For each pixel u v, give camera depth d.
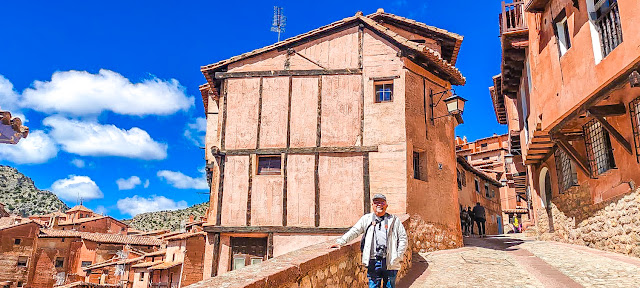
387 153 13.36
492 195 33.75
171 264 33.03
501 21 14.98
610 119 10.54
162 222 136.38
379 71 14.08
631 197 9.74
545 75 12.21
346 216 13.17
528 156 16.31
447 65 14.65
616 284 7.50
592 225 12.23
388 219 5.61
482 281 8.32
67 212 82.69
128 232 81.62
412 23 16.11
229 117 14.59
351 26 14.66
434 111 14.62
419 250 12.43
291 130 14.12
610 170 10.52
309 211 13.41
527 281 8.23
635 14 8.30
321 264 5.29
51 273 49.44
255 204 13.72
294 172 13.76
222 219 13.79
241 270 4.45
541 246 13.71
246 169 14.03
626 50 8.48
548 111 11.95
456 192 14.95
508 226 40.44
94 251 51.12
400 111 13.61
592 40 9.72
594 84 9.56
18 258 48.16
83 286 38.25
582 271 8.84
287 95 14.41
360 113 13.86
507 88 18.42
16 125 8.17
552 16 11.66
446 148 14.81
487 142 49.50
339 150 13.66
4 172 190.25
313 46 14.76
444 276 8.93
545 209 17.31
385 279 5.46
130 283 41.34
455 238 14.21
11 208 165.50
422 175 13.84
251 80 14.80
